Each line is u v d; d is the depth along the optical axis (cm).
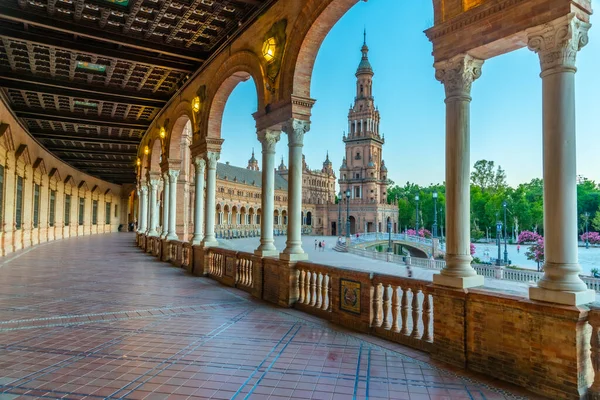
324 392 427
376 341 602
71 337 611
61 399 403
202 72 1351
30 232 2367
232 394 420
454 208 527
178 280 1194
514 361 447
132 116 2062
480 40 497
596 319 391
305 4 814
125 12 1043
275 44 916
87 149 2853
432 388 438
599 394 389
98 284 1100
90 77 1516
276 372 480
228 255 1127
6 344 575
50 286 1057
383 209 9275
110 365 498
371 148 9244
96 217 4697
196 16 1061
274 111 903
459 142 527
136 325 682
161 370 483
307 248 4944
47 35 1159
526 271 1827
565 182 426
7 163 1834
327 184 11438
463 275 513
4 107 1656
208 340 603
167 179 1789
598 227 4241
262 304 861
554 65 432
